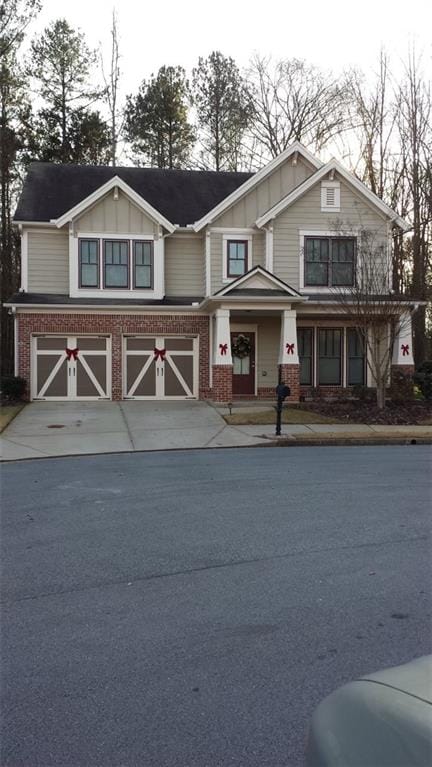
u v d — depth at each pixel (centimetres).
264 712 305
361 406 1825
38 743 283
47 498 816
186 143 3566
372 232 1966
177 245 2195
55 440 1365
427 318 3186
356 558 554
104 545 600
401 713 167
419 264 2730
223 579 503
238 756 271
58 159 3216
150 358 2056
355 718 178
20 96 3094
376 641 385
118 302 2033
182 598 463
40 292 2103
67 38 3262
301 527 659
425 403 1911
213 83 3553
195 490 852
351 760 169
